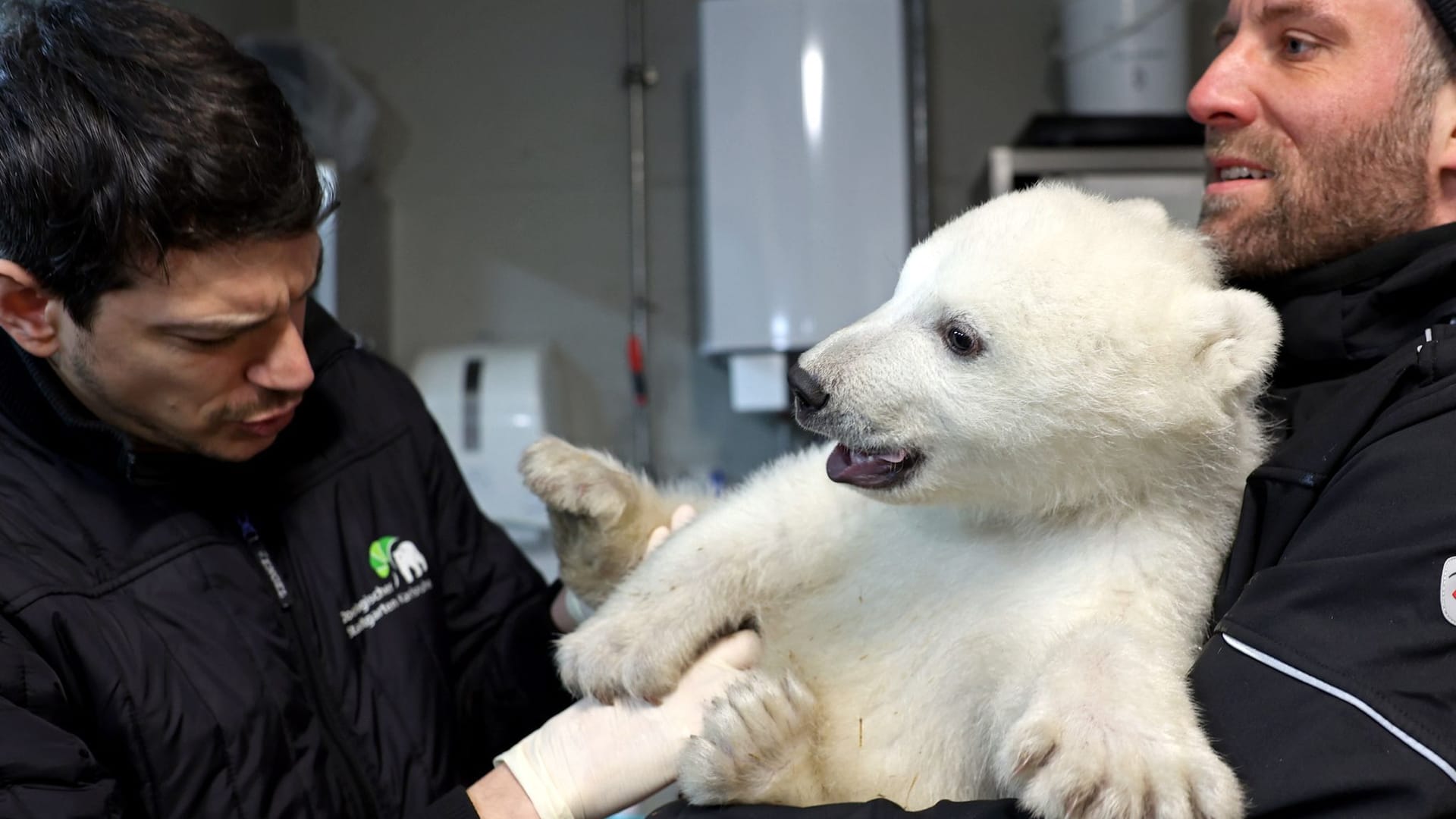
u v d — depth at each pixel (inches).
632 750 50.5
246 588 50.9
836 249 129.1
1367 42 52.6
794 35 128.6
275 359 47.4
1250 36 57.0
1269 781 37.2
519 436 128.9
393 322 150.3
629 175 149.6
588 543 59.6
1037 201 53.8
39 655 44.0
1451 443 40.6
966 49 148.7
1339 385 51.7
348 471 60.0
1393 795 35.5
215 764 47.1
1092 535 50.4
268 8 140.6
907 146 129.8
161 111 41.2
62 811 40.2
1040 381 48.9
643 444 147.3
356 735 54.1
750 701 46.9
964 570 51.2
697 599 53.1
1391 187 53.5
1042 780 38.0
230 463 52.4
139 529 49.0
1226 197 57.2
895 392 50.6
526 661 64.2
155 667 46.6
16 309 44.2
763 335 130.3
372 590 57.9
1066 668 41.6
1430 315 48.5
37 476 47.5
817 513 55.8
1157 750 37.5
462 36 149.4
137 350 44.1
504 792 50.6
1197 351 49.6
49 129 41.0
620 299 150.5
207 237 42.2
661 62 148.8
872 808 42.7
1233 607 42.6
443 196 150.2
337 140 134.2
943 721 48.4
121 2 43.8
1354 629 38.7
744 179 130.0
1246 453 51.4
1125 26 129.2
